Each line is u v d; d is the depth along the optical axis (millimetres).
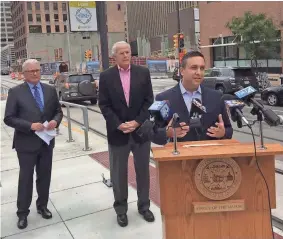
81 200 4727
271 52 22609
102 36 8203
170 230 2240
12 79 63969
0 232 3953
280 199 4312
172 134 2391
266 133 8891
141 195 4086
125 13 146250
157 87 28469
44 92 4047
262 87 19531
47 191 4242
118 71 3797
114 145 3877
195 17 59594
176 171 2195
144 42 89875
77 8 15711
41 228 4004
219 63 32469
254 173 2201
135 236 3697
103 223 4031
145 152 3980
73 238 3736
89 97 17141
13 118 3871
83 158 6773
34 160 4023
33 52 103750
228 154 2078
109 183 5176
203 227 2238
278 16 25766
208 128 2670
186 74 2660
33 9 113188
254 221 2236
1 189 5328
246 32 21719
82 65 52250
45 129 4004
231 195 2205
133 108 3805
